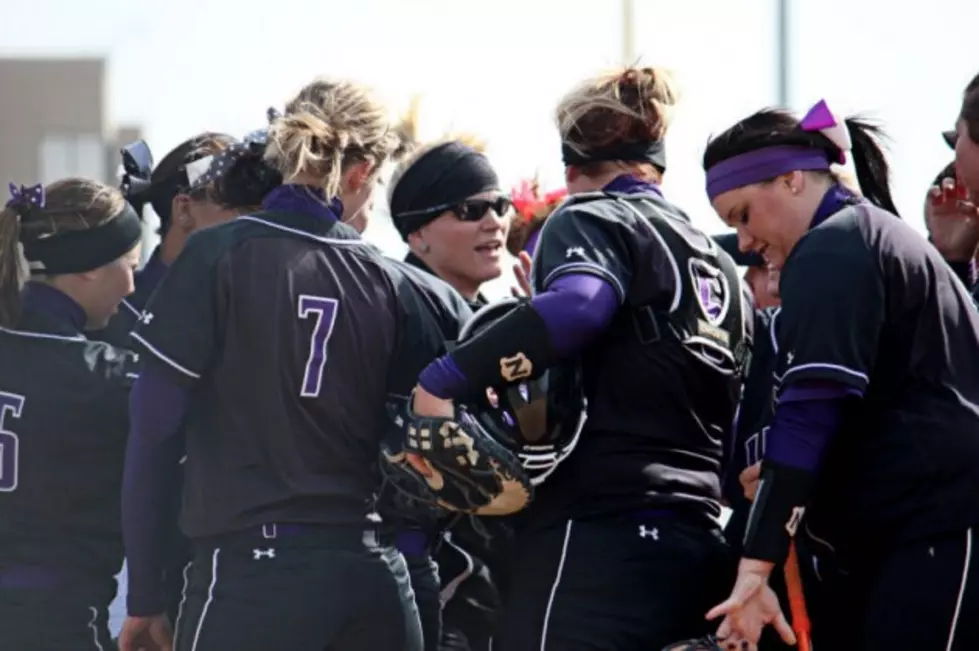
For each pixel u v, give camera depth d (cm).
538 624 1409
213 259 1442
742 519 1550
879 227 1348
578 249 1378
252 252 1446
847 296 1313
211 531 1432
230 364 1433
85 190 1628
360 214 1557
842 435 1361
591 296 1350
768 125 1391
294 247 1456
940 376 1341
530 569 1431
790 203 1388
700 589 1423
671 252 1419
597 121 1460
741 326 1473
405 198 1786
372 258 1495
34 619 1575
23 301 1602
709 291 1441
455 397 1349
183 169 1766
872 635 1347
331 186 1477
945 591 1321
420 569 1559
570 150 1478
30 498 1578
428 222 1781
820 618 1462
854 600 1398
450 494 1384
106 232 1622
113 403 1603
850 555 1388
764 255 1449
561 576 1409
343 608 1420
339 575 1419
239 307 1434
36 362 1587
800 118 1398
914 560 1334
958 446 1326
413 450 1358
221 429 1440
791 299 1333
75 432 1587
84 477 1595
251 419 1430
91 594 1608
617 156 1462
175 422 1438
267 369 1428
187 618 1440
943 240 1698
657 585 1403
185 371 1426
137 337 1438
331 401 1440
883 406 1348
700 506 1441
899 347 1337
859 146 1470
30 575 1580
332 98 1506
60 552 1590
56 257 1603
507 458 1359
